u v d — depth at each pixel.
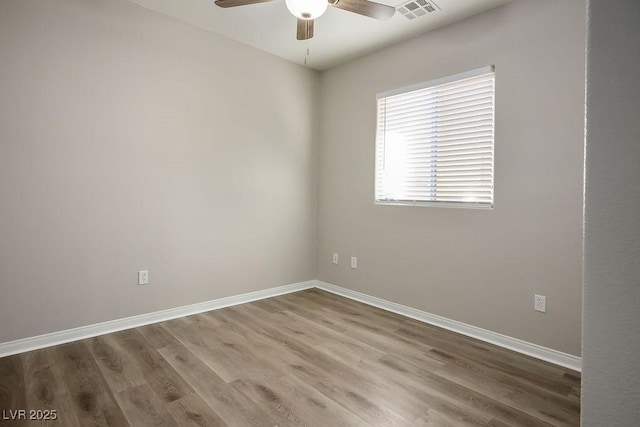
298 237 4.08
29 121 2.38
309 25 2.57
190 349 2.50
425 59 3.14
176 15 2.98
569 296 2.35
